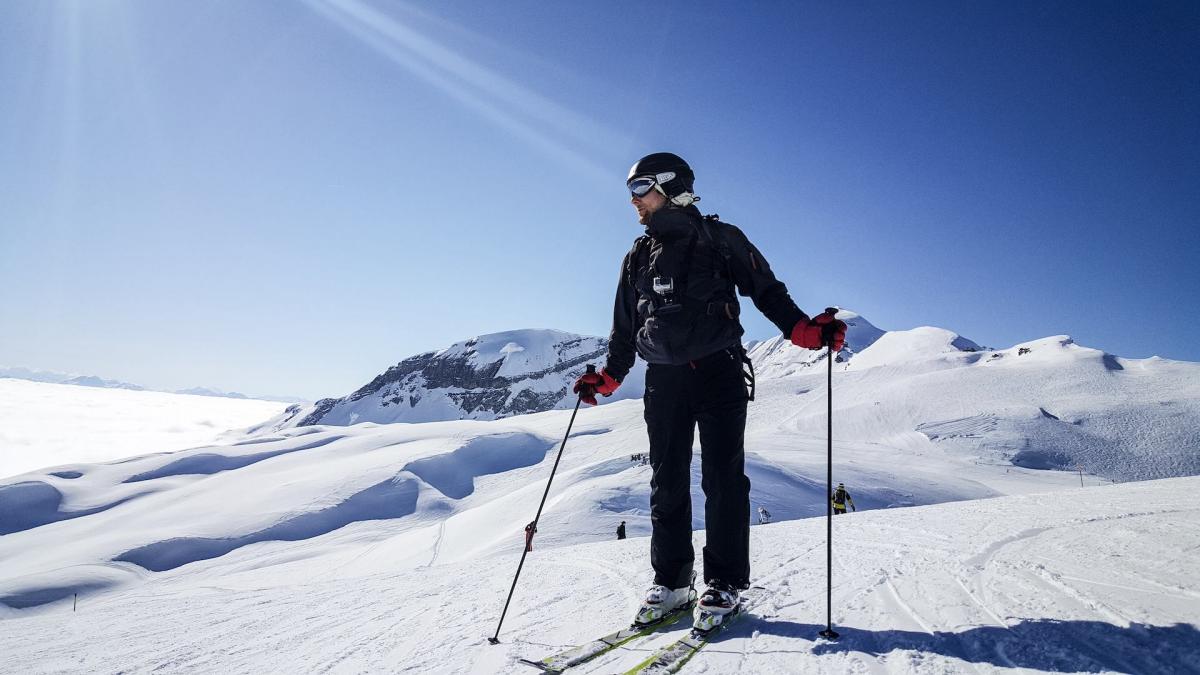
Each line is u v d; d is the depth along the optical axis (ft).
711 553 7.01
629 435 309.83
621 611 8.43
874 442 305.12
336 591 17.47
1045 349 451.53
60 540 233.35
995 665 4.76
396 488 255.91
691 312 7.27
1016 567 7.95
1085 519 11.87
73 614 23.31
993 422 312.09
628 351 8.73
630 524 114.93
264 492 265.13
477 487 266.77
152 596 26.91
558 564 15.25
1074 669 4.52
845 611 6.73
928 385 377.91
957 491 190.19
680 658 5.69
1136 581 6.74
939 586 7.41
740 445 7.26
